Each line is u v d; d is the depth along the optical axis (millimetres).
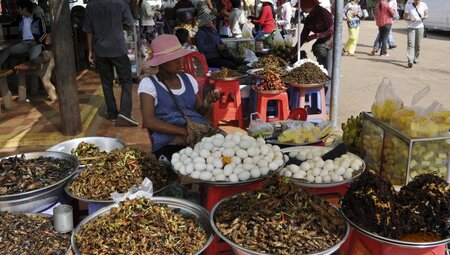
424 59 11727
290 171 2773
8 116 6496
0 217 2461
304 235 2035
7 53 7719
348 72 10008
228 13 11000
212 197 2682
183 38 7551
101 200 2619
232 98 6090
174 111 3275
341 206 2311
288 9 13328
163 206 2418
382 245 2111
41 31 8281
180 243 2152
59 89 5445
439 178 2271
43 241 2344
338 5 5156
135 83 8680
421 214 2107
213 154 2738
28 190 2643
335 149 3018
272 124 3748
